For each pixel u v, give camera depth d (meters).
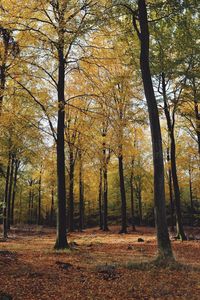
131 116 18.72
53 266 9.66
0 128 16.59
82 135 16.66
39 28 14.51
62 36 12.95
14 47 14.42
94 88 16.09
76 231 31.86
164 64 18.17
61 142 15.09
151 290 7.27
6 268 8.86
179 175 35.34
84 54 15.04
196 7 10.66
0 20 13.61
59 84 15.09
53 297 6.63
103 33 13.66
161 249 10.20
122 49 14.74
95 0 12.55
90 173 29.69
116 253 13.74
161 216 10.42
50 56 14.93
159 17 12.15
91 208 54.69
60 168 14.93
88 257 12.05
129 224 50.75
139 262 10.25
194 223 45.94
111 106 15.66
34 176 29.81
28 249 14.23
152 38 17.83
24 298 6.47
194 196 50.31
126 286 7.56
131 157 30.45
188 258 12.80
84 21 11.50
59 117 15.20
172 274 8.83
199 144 23.77
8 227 31.23
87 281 7.93
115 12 11.38
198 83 19.08
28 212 58.81
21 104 17.30
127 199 50.69
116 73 17.97
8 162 22.69
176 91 19.66
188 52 17.47
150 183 42.00
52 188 41.81
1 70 15.19
